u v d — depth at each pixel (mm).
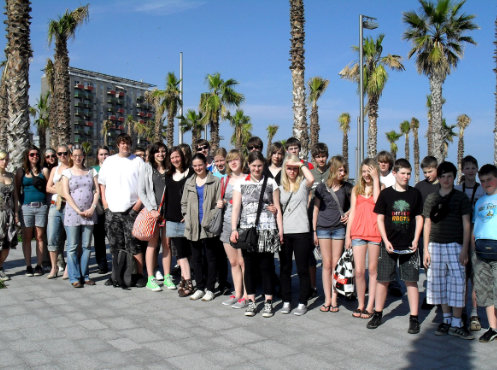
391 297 6352
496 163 12016
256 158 5305
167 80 34188
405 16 19344
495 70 11953
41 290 6352
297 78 13047
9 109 10844
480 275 4629
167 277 6656
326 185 5527
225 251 5992
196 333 4680
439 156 18922
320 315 5441
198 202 5934
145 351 4148
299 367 3855
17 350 4125
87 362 3871
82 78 99250
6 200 6824
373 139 25016
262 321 5160
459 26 18953
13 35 10758
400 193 4855
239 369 3785
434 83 19000
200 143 6852
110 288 6551
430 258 4855
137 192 6566
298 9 12969
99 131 102625
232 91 30641
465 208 4715
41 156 7293
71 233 6512
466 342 4551
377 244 5168
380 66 23953
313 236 5668
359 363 3969
